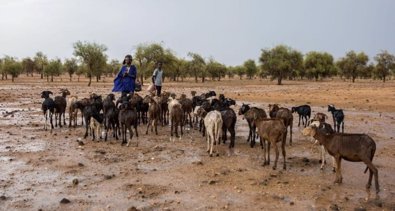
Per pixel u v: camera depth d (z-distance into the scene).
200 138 17.58
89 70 77.44
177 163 13.09
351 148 10.23
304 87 69.38
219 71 111.12
